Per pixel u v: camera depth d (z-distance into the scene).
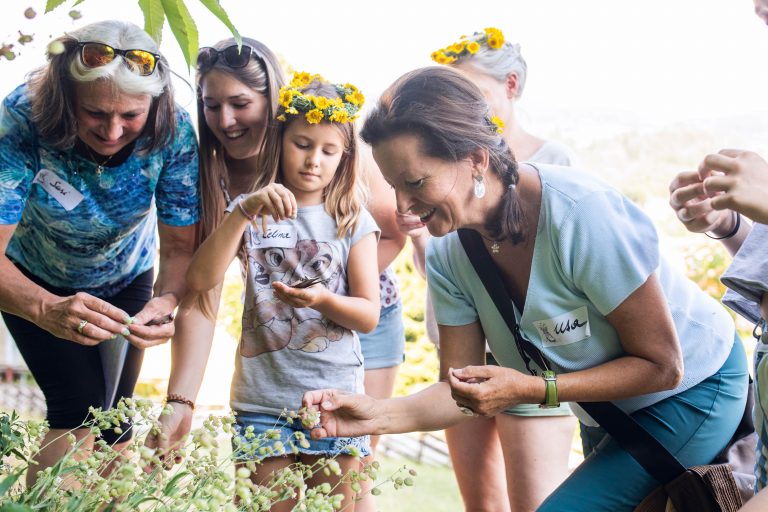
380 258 3.25
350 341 2.77
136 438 1.62
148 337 2.50
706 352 2.27
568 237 2.10
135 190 2.65
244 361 2.75
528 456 2.92
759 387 2.06
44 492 1.53
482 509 3.16
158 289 2.78
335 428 2.27
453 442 3.19
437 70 2.10
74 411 2.90
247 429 1.72
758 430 2.09
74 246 2.78
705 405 2.24
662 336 2.12
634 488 2.22
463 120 2.05
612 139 16.69
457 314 2.45
